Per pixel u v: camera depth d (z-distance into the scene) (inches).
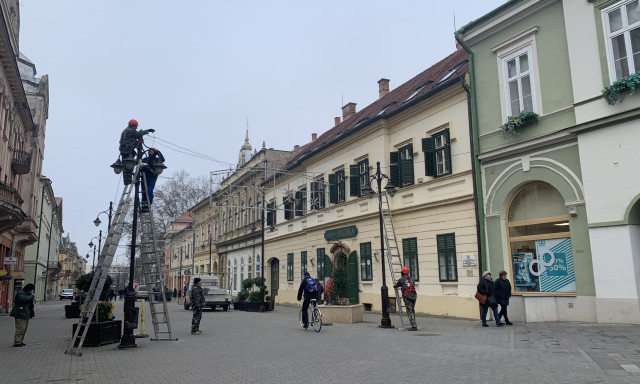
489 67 657.0
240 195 1708.9
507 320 550.6
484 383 258.7
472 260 663.1
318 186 1114.7
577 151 532.7
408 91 954.7
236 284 1702.8
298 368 323.3
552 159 558.9
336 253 1026.7
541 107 575.8
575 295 528.1
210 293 1095.6
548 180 561.3
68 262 4731.8
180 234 2778.1
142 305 550.6
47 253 2486.5
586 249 513.0
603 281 486.3
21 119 1115.3
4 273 1008.9
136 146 497.4
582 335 414.0
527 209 603.8
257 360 361.7
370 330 555.8
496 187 631.8
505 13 625.0
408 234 798.5
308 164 1184.2
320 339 482.3
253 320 765.9
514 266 611.2
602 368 283.1
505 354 349.7
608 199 489.4
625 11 490.9
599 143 502.9
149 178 534.6
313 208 1124.5
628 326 443.5
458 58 871.1
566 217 552.7
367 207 906.7
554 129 557.0
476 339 441.1
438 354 362.6
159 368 339.0
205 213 2219.5
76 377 313.4
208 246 2110.0
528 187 603.8
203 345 460.1
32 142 1256.2
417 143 796.6
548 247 570.6
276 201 1391.5
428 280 746.2
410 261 788.0
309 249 1144.2
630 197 470.6
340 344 439.2
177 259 2834.6
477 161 658.2
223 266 1893.5
